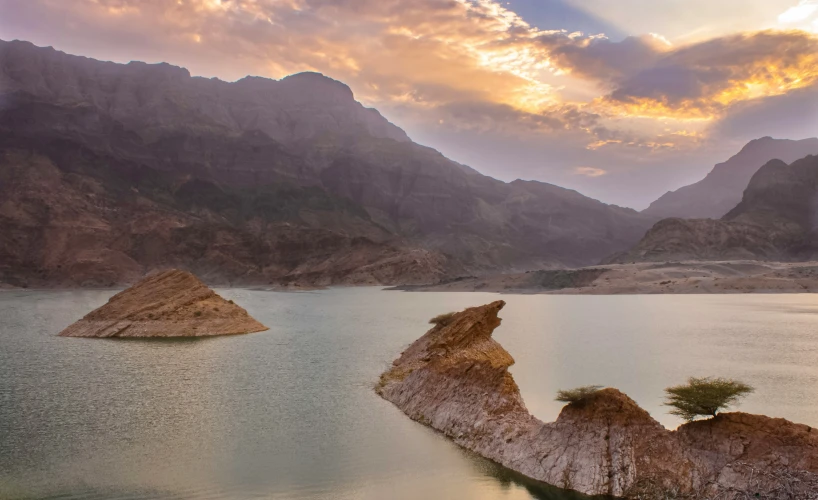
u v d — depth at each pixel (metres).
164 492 27.73
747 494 23.19
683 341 83.00
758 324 105.56
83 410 42.31
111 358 65.19
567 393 31.41
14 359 64.00
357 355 69.38
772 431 25.14
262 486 28.34
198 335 87.06
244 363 62.84
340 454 32.88
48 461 31.84
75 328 86.81
